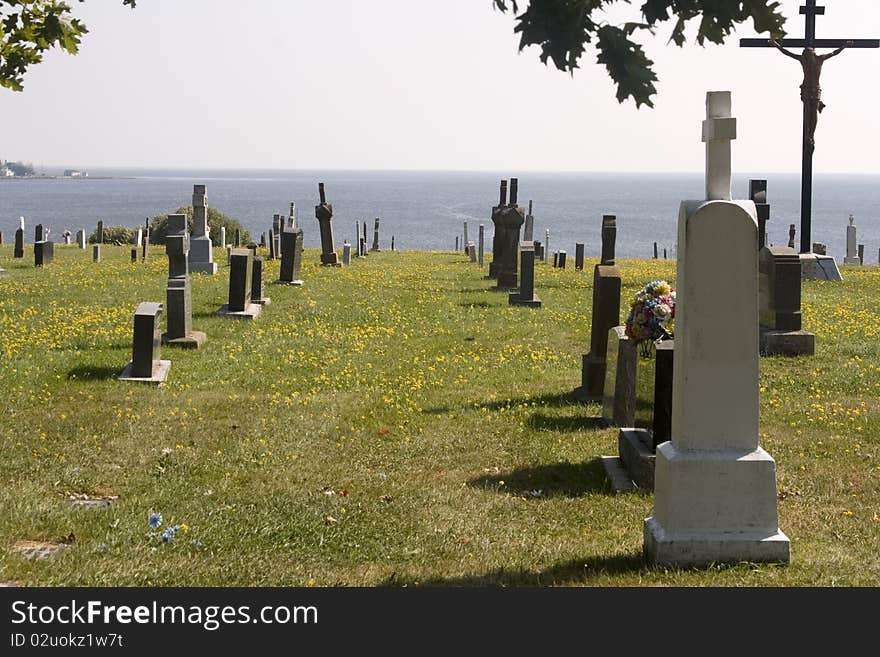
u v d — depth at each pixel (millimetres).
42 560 8617
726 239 8664
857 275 36656
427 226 184250
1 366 17938
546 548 9422
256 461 12609
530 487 11773
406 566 8898
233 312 24734
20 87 9297
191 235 36156
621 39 4879
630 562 8930
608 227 32375
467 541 9641
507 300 29438
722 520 8766
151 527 9578
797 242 144875
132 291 29547
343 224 186750
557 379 18188
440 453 13211
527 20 4859
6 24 9133
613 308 16172
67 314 24859
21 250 41688
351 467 12508
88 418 14672
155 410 15320
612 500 11172
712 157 8820
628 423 14102
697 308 8703
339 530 9875
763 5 4812
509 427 14547
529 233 42719
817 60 29781
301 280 33188
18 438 13352
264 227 178125
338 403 16062
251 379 17781
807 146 32844
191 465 12352
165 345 20656
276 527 9875
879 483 11680
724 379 8758
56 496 10922
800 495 11227
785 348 20094
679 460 8734
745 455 8766
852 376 17875
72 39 9352
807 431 14195
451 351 21125
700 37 4914
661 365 11531
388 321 25031
